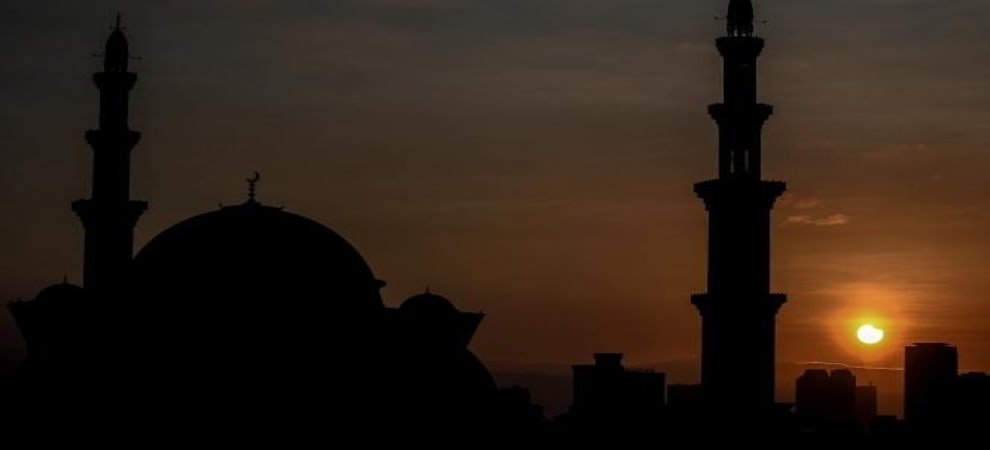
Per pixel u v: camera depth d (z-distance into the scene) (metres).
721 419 138.75
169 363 123.12
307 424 121.56
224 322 125.00
